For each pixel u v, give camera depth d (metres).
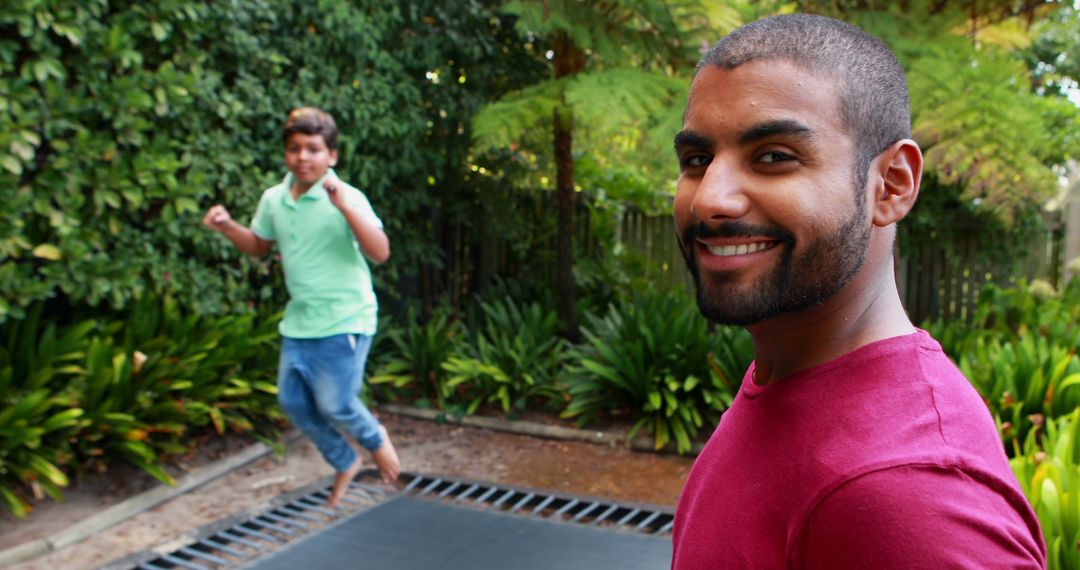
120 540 3.54
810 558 0.63
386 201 5.93
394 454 3.71
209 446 4.57
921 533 0.55
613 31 5.75
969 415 0.65
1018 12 5.82
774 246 0.66
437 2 6.07
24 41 3.82
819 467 0.64
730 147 0.68
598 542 3.49
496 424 5.42
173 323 4.52
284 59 4.99
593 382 5.42
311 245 3.35
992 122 4.67
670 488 4.35
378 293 6.37
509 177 6.83
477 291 7.37
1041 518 2.01
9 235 3.62
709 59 0.71
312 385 3.44
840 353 0.71
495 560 3.28
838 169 0.65
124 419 3.91
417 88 6.00
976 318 6.61
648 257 7.70
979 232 7.11
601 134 5.50
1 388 3.72
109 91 3.96
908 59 5.20
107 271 4.05
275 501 3.92
